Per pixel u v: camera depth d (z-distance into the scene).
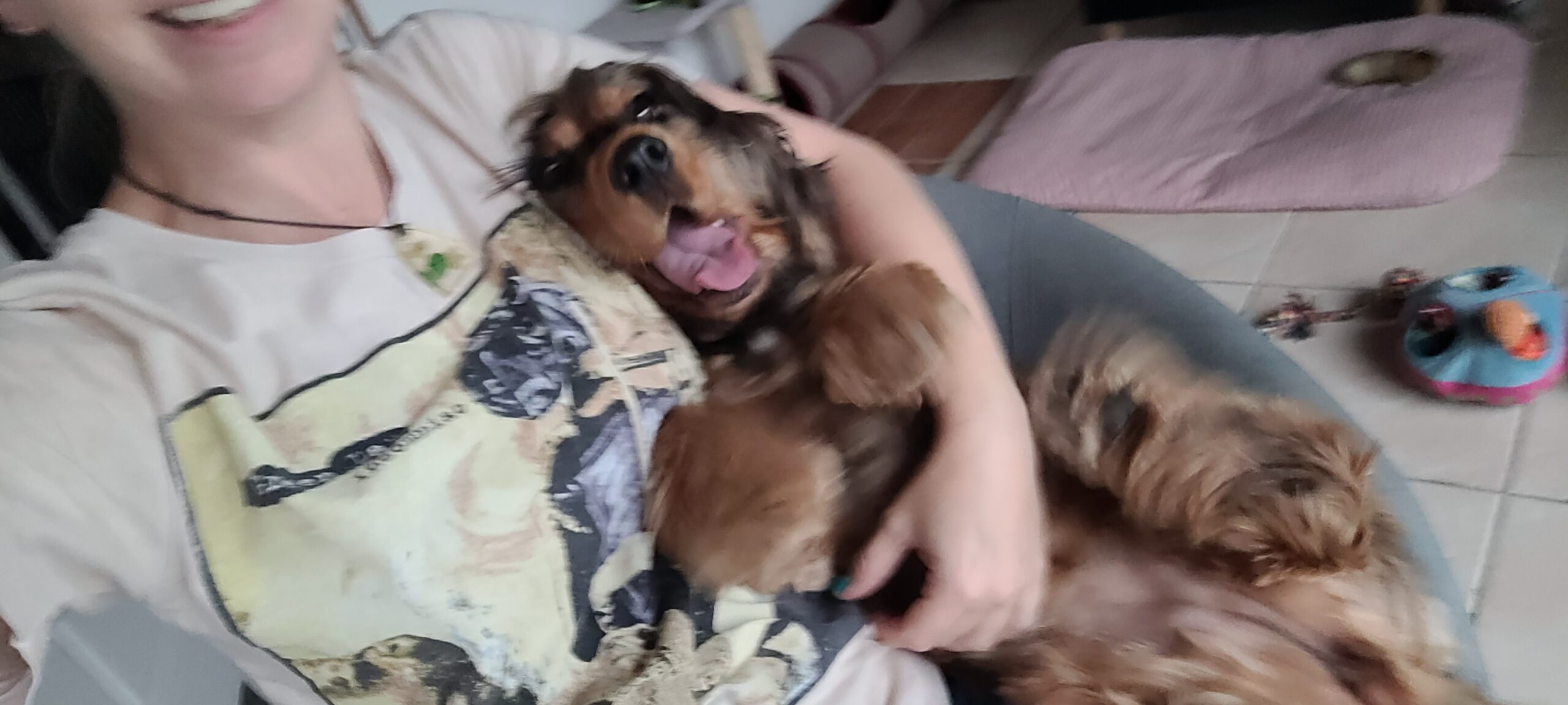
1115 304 1.46
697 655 0.91
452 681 0.80
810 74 3.48
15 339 0.70
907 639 1.00
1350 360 2.03
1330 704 1.17
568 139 1.12
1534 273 2.02
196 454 0.74
